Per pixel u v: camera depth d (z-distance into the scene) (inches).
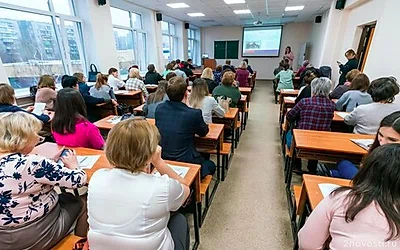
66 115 64.1
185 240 46.6
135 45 299.4
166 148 69.6
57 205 45.7
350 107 104.8
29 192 39.1
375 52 145.2
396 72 119.3
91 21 208.1
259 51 482.9
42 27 175.9
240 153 130.2
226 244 68.4
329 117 87.7
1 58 148.8
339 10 246.7
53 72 188.5
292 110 95.6
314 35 394.6
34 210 40.1
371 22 185.0
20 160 38.1
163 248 34.4
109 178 32.9
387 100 77.3
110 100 151.4
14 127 38.6
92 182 33.3
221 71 258.7
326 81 88.0
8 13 151.1
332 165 96.9
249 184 99.5
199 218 74.7
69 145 67.4
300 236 38.4
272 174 107.6
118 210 31.2
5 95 84.4
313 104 87.7
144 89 190.5
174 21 391.5
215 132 86.7
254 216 80.0
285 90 196.1
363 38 214.8
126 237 31.1
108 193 31.8
